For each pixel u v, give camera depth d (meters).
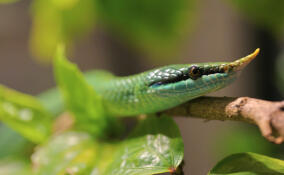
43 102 0.42
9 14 0.73
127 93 0.35
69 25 0.50
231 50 0.63
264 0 0.42
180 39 0.50
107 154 0.33
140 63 0.70
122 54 0.69
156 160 0.31
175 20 0.47
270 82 0.53
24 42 0.78
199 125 0.69
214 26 0.63
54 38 0.52
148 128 0.33
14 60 0.80
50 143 0.34
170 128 0.32
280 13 0.42
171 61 0.60
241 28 0.55
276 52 0.52
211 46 0.65
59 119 0.37
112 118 0.35
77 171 0.33
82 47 0.75
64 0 0.41
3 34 0.76
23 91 0.82
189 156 0.71
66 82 0.34
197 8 0.51
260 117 0.30
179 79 0.34
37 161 0.34
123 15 0.47
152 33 0.49
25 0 0.74
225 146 0.44
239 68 0.33
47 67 0.82
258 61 0.52
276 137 0.29
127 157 0.32
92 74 0.40
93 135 0.35
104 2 0.47
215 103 0.32
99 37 0.72
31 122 0.36
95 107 0.34
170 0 0.45
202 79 0.33
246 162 0.30
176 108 0.34
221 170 0.30
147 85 0.34
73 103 0.35
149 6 0.46
